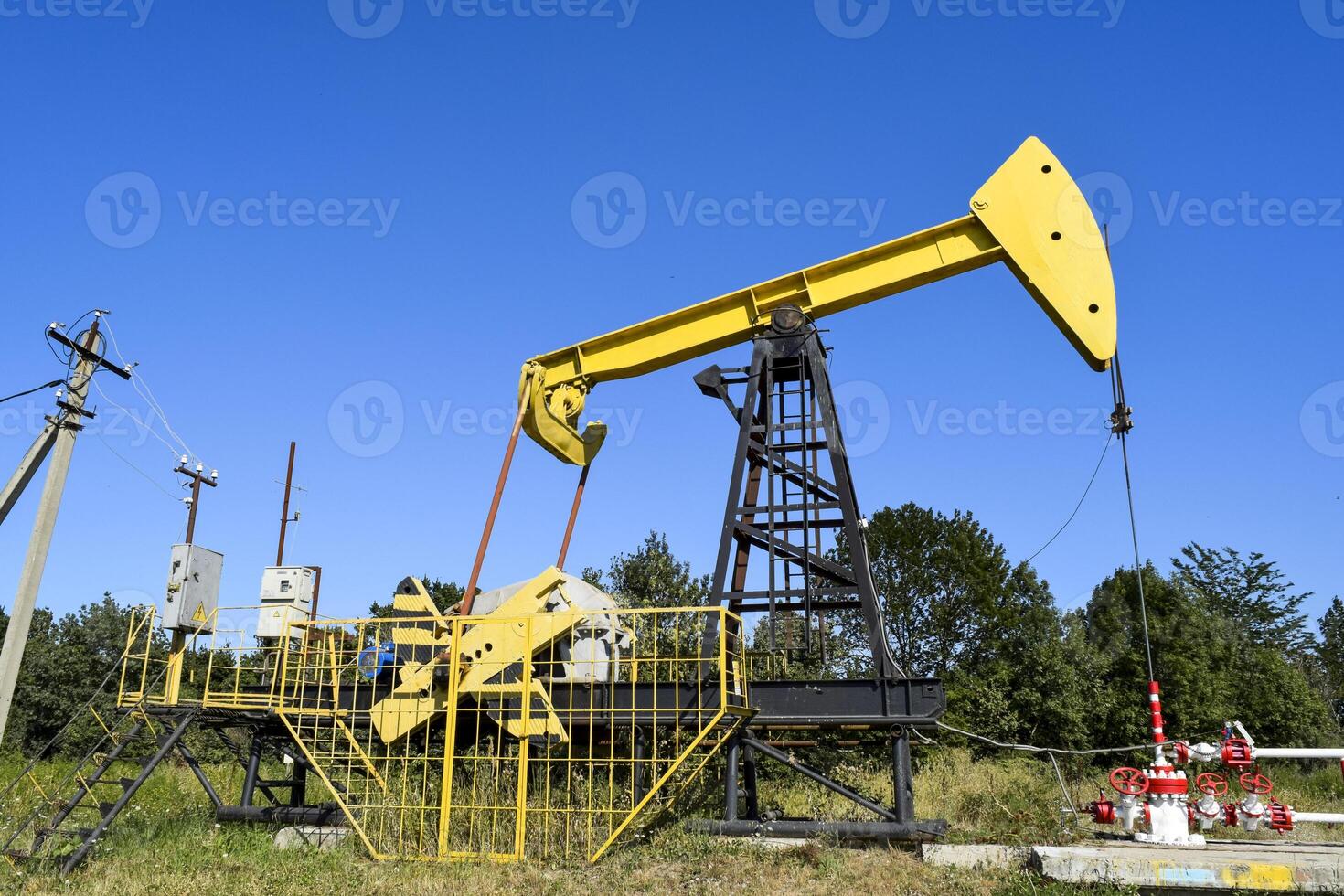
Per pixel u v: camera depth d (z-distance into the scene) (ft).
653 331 41.42
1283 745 101.04
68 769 65.82
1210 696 97.91
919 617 109.81
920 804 39.65
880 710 33.42
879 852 31.07
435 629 35.42
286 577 42.37
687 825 33.45
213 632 39.01
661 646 53.78
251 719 38.91
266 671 39.17
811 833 32.40
